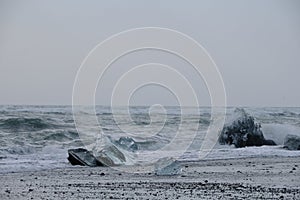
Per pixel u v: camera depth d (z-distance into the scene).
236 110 38.50
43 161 26.62
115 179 20.27
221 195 16.20
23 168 23.81
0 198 15.94
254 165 24.48
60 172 22.55
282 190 17.20
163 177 20.80
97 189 17.59
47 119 41.81
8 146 34.72
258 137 37.25
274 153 31.02
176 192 16.80
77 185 18.58
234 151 32.44
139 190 17.28
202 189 17.42
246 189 17.38
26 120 40.94
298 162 25.86
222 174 21.34
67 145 36.81
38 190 17.41
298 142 33.59
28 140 37.66
